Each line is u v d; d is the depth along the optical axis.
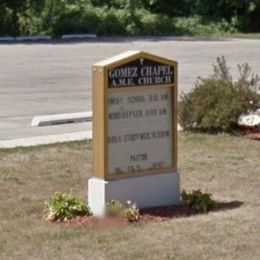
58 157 20.92
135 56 15.15
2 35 63.94
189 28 70.25
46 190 17.47
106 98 14.91
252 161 20.56
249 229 14.20
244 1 72.81
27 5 64.62
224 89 24.22
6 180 18.34
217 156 21.14
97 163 15.09
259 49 54.91
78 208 14.93
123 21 68.44
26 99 32.53
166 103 15.65
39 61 46.12
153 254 12.85
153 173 15.54
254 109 24.48
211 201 15.75
